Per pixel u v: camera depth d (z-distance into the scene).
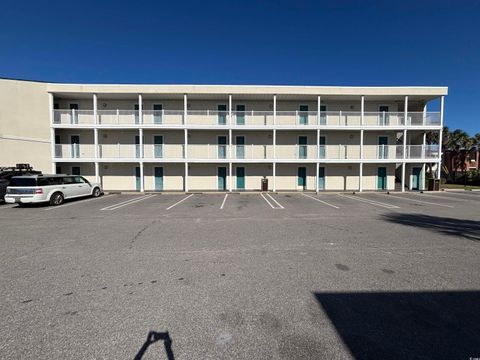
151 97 21.50
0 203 14.43
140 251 6.01
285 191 21.73
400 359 2.61
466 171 36.94
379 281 4.43
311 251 6.02
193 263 5.25
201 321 3.26
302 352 2.71
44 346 2.80
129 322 3.24
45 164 22.73
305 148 22.41
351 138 22.80
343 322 3.25
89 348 2.77
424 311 3.50
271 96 21.19
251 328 3.12
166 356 2.65
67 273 4.75
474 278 4.55
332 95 20.92
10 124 21.58
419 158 21.62
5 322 3.24
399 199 16.67
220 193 20.36
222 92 20.38
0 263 5.25
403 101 22.66
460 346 2.80
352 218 10.11
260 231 7.96
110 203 14.59
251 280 4.46
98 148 21.06
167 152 22.53
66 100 22.08
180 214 11.02
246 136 22.72
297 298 3.85
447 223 9.14
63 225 8.84
